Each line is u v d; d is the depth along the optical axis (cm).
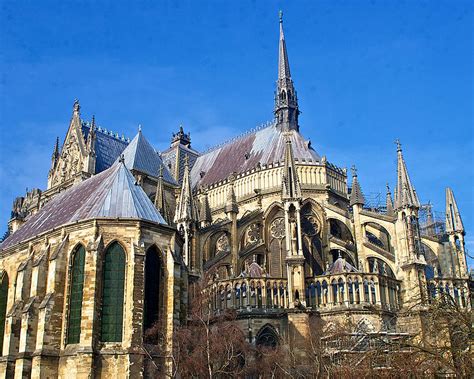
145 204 5797
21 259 6184
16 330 5509
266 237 8262
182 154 11338
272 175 8638
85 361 4775
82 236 5328
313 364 5328
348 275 6397
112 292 5138
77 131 9844
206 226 7644
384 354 3534
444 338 3309
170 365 4984
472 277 7456
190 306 5900
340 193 8825
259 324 6312
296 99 9950
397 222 7075
